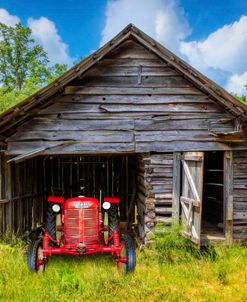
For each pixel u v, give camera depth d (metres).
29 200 10.14
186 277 6.60
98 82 8.12
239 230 8.48
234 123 8.34
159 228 8.33
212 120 8.34
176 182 8.34
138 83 8.20
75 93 8.07
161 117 8.24
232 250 7.91
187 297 5.65
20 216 9.23
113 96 8.16
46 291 5.70
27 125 7.98
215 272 6.77
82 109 8.08
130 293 5.72
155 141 8.22
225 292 5.96
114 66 8.18
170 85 8.27
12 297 5.49
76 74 7.73
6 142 8.02
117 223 7.38
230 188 8.45
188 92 8.29
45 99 7.77
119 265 6.79
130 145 8.16
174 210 8.34
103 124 8.12
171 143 8.27
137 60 8.22
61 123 8.03
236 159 8.52
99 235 7.02
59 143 7.99
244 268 7.14
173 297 5.62
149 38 7.86
